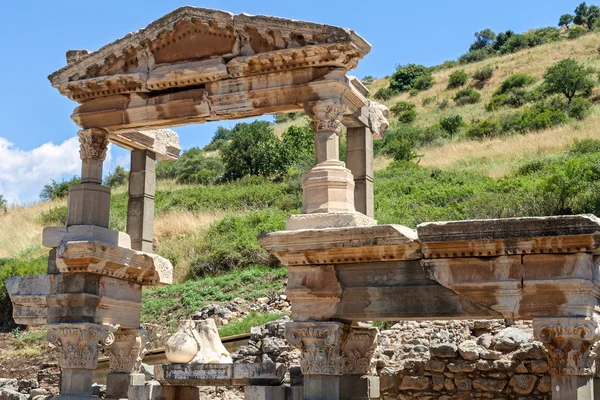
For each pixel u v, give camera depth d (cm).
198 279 2477
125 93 1237
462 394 1162
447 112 5869
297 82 1112
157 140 1430
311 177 1066
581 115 4444
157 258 1345
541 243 902
